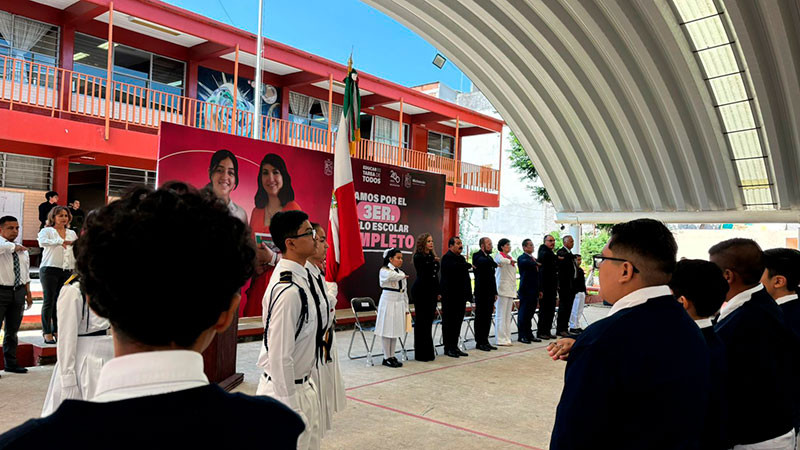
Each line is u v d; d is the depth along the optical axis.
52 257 6.68
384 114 18.92
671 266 1.73
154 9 11.55
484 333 8.74
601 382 1.55
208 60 14.45
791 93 8.47
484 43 10.70
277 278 2.74
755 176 10.02
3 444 0.67
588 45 9.73
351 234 5.94
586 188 12.23
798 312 2.75
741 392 2.19
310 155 10.26
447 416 5.23
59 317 2.98
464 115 18.88
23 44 11.59
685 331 1.65
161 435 0.70
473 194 18.94
